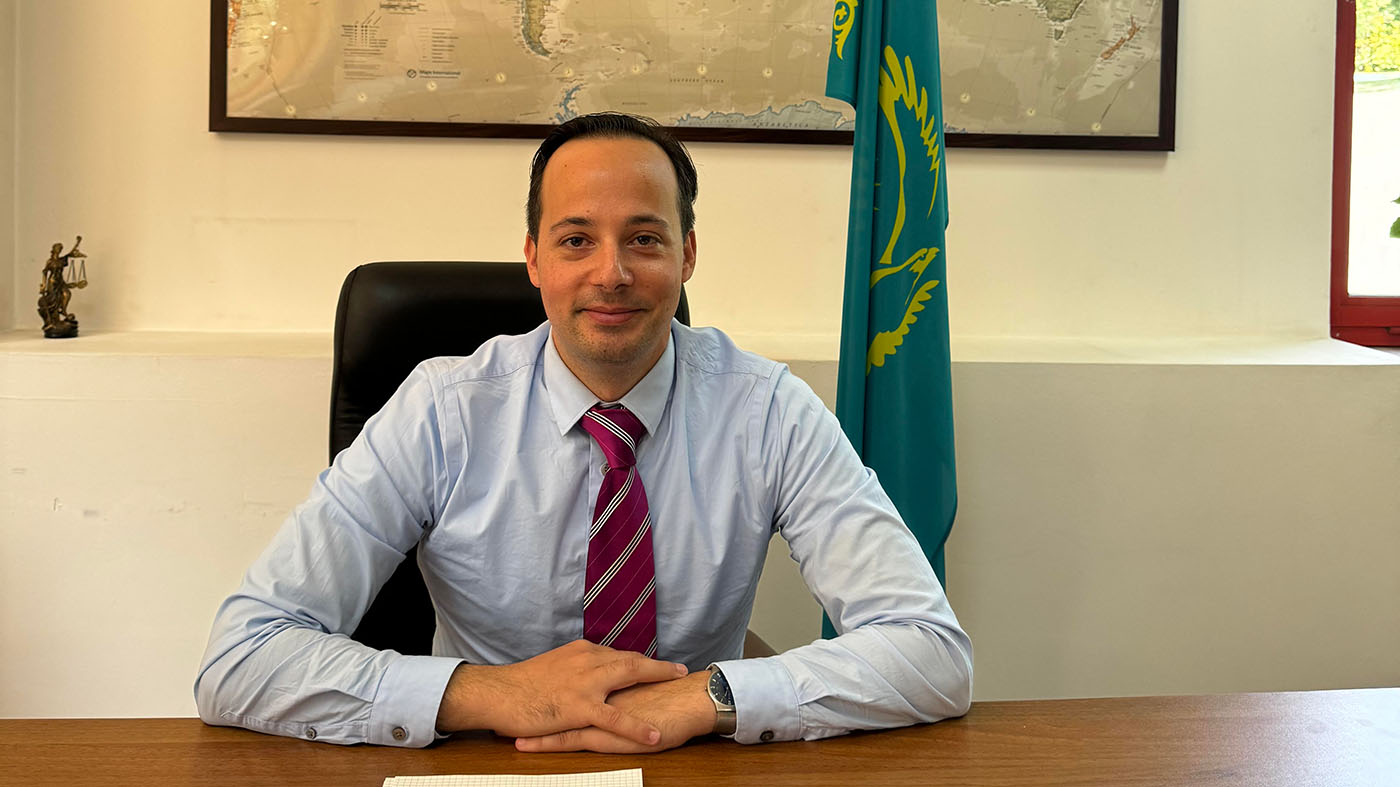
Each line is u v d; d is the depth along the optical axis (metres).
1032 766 0.98
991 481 2.26
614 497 1.30
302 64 2.42
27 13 2.41
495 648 1.37
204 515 2.17
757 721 1.03
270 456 2.16
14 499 2.14
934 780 0.95
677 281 1.26
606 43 2.44
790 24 2.46
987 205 2.55
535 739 1.01
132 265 2.47
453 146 2.48
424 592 1.55
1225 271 2.60
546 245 1.25
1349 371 2.25
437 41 2.43
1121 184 2.56
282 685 1.04
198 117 2.45
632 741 1.00
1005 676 2.30
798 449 1.35
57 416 2.13
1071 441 2.25
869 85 1.90
